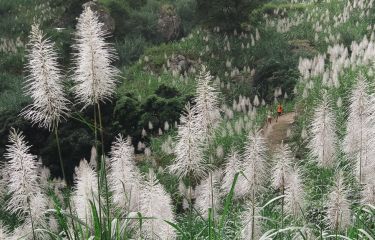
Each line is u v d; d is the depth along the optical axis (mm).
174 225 4129
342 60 20297
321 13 33719
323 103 6430
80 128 18578
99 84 3914
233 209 7250
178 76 27484
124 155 5430
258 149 5230
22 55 31125
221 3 30562
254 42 30031
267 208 7359
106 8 32875
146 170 16203
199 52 30203
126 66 29875
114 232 4004
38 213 4770
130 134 20062
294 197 5746
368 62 18406
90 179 5008
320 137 6375
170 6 35375
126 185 5352
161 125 20562
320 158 6461
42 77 3963
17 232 4957
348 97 14898
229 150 13797
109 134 19172
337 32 29719
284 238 5422
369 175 5844
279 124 17797
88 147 18219
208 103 4680
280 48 29141
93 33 3895
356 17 31469
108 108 20094
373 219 5508
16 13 40125
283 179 5805
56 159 18125
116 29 33188
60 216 3768
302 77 21797
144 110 20750
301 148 13453
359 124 6117
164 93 22531
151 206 5055
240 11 30906
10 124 18391
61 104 4043
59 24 34156
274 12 35344
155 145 18812
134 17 34406
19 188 4285
